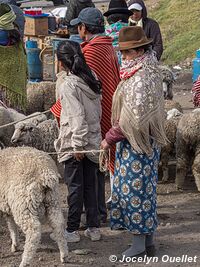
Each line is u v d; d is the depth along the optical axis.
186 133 8.62
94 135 6.67
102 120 7.09
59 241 6.30
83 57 6.61
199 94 10.46
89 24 7.00
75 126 6.45
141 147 5.92
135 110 5.80
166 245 6.90
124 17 8.50
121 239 7.07
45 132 8.48
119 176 6.15
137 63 5.90
